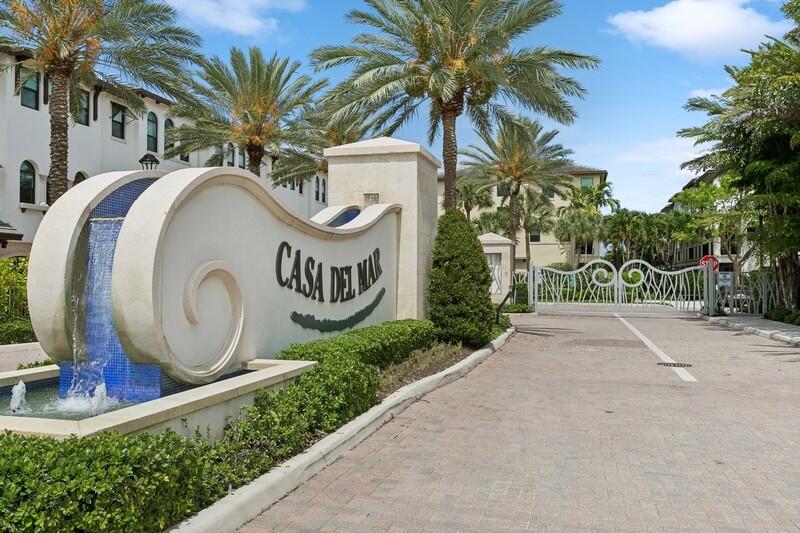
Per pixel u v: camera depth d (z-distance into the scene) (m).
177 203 5.90
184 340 6.17
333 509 4.55
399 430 6.86
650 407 8.23
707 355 13.84
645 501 4.82
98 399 5.98
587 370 11.43
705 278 26.83
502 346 15.02
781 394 9.20
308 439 5.78
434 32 16.41
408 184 12.74
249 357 7.39
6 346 11.52
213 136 25.33
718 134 22.66
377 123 19.34
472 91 17.95
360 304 10.94
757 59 20.06
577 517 4.50
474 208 59.09
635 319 25.67
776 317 22.73
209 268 6.48
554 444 6.39
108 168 27.98
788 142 21.36
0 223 22.39
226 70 24.59
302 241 8.88
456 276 12.59
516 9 16.64
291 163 28.42
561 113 18.11
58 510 3.06
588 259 59.59
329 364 6.95
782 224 21.64
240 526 4.17
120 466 3.43
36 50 17.41
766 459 5.94
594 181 61.56
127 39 17.47
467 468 5.57
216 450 4.66
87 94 26.22
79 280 6.27
